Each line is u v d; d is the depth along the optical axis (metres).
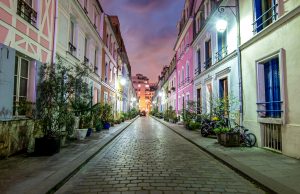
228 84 11.41
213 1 14.05
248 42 9.15
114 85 25.05
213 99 13.09
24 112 7.28
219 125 10.99
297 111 6.55
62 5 10.05
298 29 6.53
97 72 17.06
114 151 8.23
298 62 6.52
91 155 7.02
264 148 8.09
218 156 6.92
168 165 6.16
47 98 7.59
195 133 13.48
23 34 7.05
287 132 6.90
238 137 8.61
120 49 29.95
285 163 6.04
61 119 7.89
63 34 10.23
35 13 7.86
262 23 8.13
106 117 16.66
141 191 4.22
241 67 9.86
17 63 7.09
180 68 26.09
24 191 3.96
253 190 4.34
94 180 4.89
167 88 38.41
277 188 4.18
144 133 14.45
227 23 11.48
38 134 7.85
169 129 17.41
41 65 7.98
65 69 8.21
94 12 16.06
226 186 4.54
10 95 6.40
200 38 17.02
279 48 7.33
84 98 10.58
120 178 5.01
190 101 17.98
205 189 4.35
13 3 6.59
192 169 5.77
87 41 14.64
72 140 10.10
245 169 5.44
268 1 8.41
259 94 8.54
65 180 4.82
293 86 6.72
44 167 5.52
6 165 5.69
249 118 9.16
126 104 38.41
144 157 7.19
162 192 4.18
